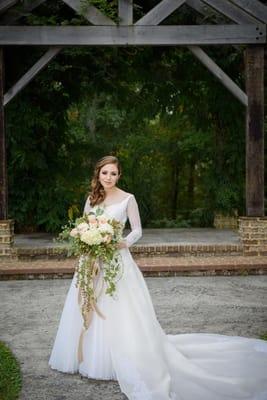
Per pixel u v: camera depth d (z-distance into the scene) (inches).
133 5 330.6
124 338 141.7
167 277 289.4
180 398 128.5
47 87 414.6
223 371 145.4
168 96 460.4
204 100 456.4
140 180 553.0
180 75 448.1
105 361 143.0
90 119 546.0
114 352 139.9
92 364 143.7
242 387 135.3
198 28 314.3
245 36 315.0
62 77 427.8
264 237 321.4
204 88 456.1
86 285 145.1
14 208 429.7
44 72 403.5
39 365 155.9
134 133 554.9
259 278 285.3
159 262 303.6
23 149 413.4
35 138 428.8
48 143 437.4
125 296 146.8
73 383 141.7
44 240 376.2
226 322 199.0
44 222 434.0
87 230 142.2
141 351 140.4
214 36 315.3
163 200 629.0
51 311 218.4
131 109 482.0
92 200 155.5
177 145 540.1
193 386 134.9
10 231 314.3
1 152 313.1
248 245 322.7
